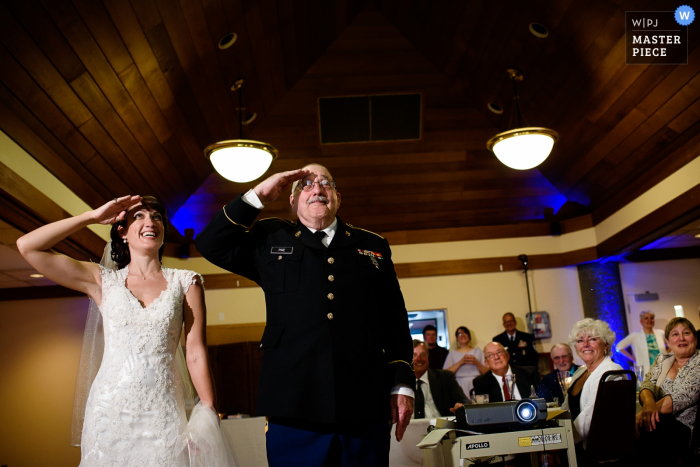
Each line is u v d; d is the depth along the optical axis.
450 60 6.76
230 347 7.78
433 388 5.00
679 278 7.90
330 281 2.20
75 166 5.16
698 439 3.70
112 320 2.36
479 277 8.07
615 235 7.27
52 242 2.30
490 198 8.09
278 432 2.08
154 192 6.69
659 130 5.85
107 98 4.75
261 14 5.38
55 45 3.94
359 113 7.24
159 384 2.32
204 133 6.49
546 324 7.83
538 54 5.86
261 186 2.23
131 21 4.26
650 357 7.16
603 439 3.07
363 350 2.14
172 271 2.58
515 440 2.78
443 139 7.51
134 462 2.20
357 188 7.84
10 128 4.17
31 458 7.11
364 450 2.07
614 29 5.03
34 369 7.32
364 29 6.81
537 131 5.63
